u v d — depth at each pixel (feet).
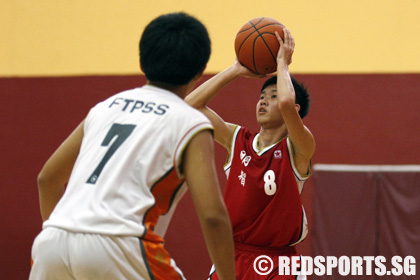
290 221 20.99
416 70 38.58
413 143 37.24
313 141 20.44
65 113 41.19
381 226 33.17
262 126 22.09
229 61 40.63
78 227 11.51
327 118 37.96
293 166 21.06
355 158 37.60
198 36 12.82
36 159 41.06
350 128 37.76
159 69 12.70
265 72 20.90
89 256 11.35
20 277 40.37
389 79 37.68
